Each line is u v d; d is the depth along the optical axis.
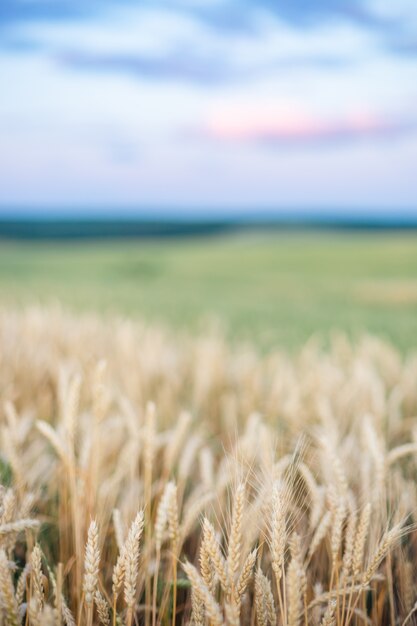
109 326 7.30
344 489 2.13
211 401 4.91
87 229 115.00
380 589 2.33
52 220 148.25
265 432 2.39
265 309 17.45
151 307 16.30
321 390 4.44
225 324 12.32
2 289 18.19
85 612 2.02
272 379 5.15
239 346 8.13
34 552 1.74
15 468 2.40
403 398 4.73
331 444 2.35
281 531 1.69
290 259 48.22
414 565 2.41
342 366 5.94
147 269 39.91
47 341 5.99
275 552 1.68
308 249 56.00
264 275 37.91
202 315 14.55
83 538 2.24
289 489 1.90
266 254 52.19
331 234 108.38
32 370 4.69
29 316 6.73
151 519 2.54
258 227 133.00
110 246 75.12
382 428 3.61
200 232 116.94
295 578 1.58
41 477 2.67
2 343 5.02
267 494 1.96
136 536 1.71
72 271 36.22
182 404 4.73
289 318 14.85
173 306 17.08
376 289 27.66
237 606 1.65
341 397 4.12
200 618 1.70
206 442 3.79
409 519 2.44
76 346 5.89
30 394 4.28
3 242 81.44
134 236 105.56
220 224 140.00
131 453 2.65
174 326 11.50
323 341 10.08
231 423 4.07
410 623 2.16
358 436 3.37
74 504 2.23
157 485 2.71
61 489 2.55
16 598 1.75
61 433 2.49
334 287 29.20
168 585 2.08
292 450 3.08
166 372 5.20
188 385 5.52
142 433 2.87
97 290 22.23
